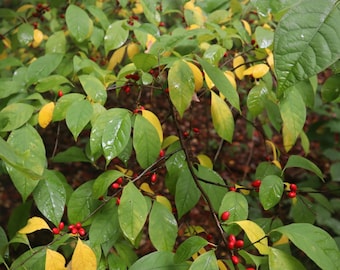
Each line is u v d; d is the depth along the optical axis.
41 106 0.63
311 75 0.31
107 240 0.55
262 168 0.72
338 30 0.31
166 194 1.05
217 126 0.59
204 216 1.14
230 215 0.54
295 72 0.31
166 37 0.62
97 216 0.57
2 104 0.67
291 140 0.65
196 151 1.44
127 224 0.50
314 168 0.63
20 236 0.56
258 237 0.47
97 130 0.52
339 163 1.03
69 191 0.66
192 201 0.63
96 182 0.55
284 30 0.31
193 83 0.54
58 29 1.04
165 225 0.56
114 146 0.51
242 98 1.12
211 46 0.64
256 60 0.65
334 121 1.17
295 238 0.44
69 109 0.54
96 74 0.65
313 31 0.31
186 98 0.54
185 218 0.76
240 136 1.69
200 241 0.47
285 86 0.31
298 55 0.31
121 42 0.71
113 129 0.52
